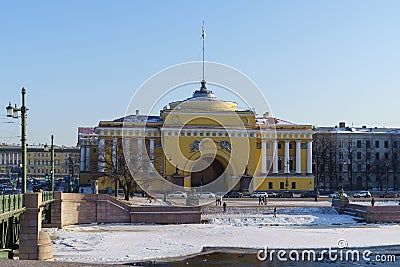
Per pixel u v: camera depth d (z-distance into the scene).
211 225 61.78
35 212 33.97
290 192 111.25
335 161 133.25
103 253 40.56
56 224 57.09
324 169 131.12
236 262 38.19
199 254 41.41
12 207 30.20
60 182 157.00
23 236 33.84
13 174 162.38
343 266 37.06
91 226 59.22
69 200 59.75
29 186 128.12
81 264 17.20
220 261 38.53
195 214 63.66
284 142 114.69
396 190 135.12
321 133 132.62
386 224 64.69
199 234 53.12
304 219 66.44
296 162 114.38
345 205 72.56
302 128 113.75
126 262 37.50
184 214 63.41
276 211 71.00
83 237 49.62
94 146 125.75
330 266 37.00
